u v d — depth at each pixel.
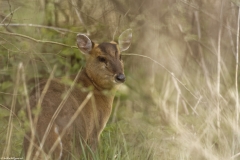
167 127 12.26
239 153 10.16
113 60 11.34
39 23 14.14
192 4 14.94
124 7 14.65
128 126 12.66
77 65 13.45
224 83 14.52
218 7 15.03
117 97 14.08
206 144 10.92
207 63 15.05
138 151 10.82
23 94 10.36
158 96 14.25
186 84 14.49
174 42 14.81
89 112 10.60
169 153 11.12
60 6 14.30
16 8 14.00
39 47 13.43
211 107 12.69
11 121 9.91
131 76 14.59
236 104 12.01
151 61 14.72
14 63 12.65
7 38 12.85
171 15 14.49
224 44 15.26
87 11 14.65
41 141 9.52
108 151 10.84
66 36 13.66
